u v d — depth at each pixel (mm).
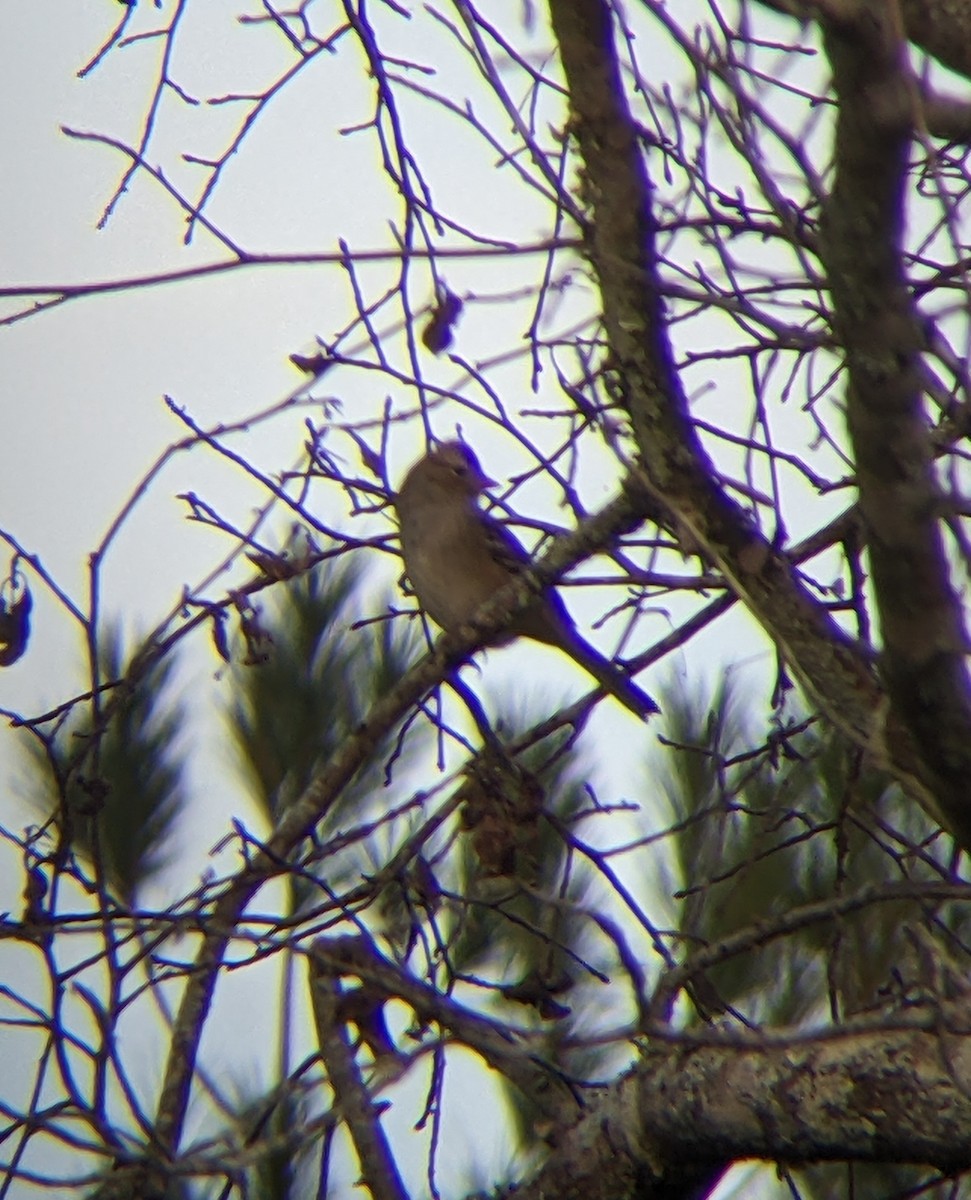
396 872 8039
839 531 8359
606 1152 7031
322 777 8828
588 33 7293
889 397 5480
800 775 9711
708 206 7055
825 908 6227
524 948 9992
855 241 5441
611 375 7547
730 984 9750
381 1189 7102
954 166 7152
